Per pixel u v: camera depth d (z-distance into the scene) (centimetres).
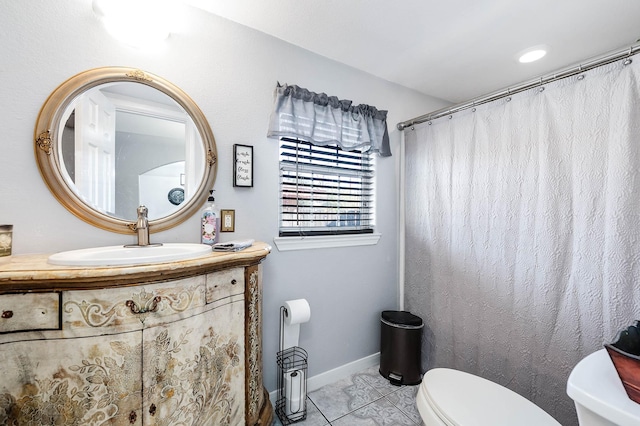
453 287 170
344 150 181
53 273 70
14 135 97
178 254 90
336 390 167
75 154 106
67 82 104
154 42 118
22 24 98
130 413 79
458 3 127
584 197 115
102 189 111
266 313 151
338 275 179
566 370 121
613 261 107
